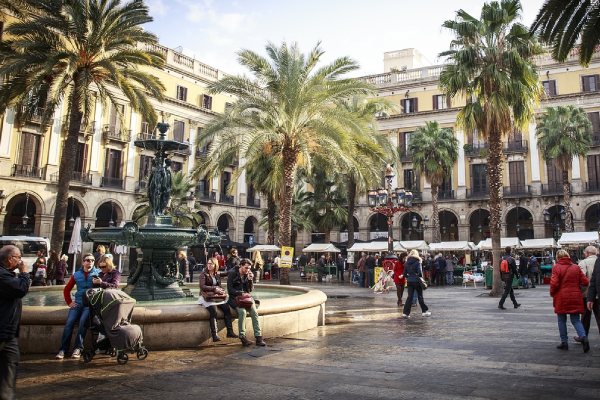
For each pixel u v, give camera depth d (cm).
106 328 581
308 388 472
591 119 3531
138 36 1975
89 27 1762
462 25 1633
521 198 3750
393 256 1872
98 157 3170
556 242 2698
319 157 1811
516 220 4006
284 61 1622
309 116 1678
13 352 360
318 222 3300
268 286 1245
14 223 2956
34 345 637
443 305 1328
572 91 3609
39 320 634
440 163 3412
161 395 450
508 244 2680
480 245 2736
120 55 1930
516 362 589
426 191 4100
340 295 1714
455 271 2698
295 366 572
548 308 1211
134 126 3391
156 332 673
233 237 4091
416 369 554
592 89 3547
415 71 4247
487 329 867
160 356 629
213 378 514
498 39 1638
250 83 1664
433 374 529
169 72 3653
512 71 1614
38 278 1408
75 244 2055
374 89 1694
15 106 1825
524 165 3800
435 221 3425
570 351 657
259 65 1627
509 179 3847
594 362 586
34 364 579
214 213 3912
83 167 3092
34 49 1717
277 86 1633
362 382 495
